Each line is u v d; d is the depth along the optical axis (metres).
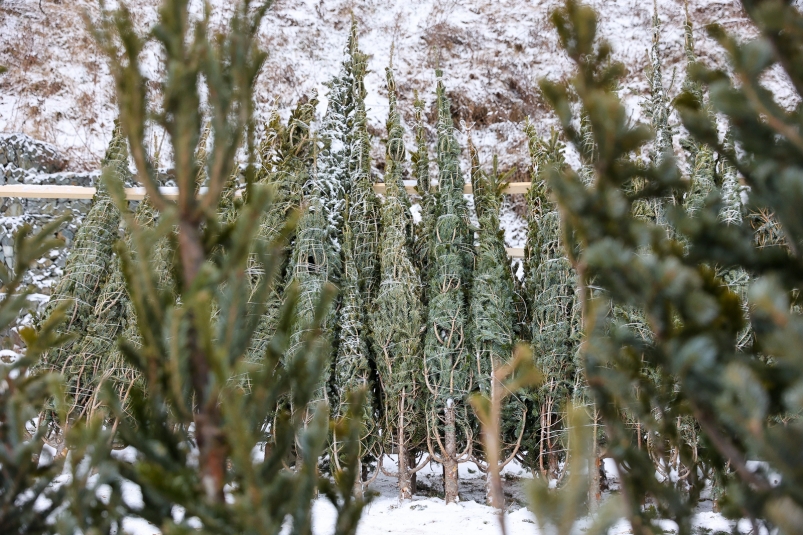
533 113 16.45
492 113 16.44
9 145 11.70
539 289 5.66
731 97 0.94
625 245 0.99
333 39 18.12
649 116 6.64
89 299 5.80
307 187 6.16
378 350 5.61
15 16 16.09
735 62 0.91
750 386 0.73
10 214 10.52
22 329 1.41
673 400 1.20
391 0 19.08
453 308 5.59
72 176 11.58
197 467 1.05
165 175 7.61
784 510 0.69
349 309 5.62
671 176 1.05
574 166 10.51
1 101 14.91
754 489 0.92
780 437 0.72
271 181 5.75
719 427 0.97
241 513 0.88
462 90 16.67
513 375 5.29
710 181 5.07
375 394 5.86
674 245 1.01
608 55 1.12
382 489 6.14
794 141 0.87
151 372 1.07
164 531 0.91
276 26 17.66
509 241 13.55
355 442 1.12
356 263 6.19
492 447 0.81
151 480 0.91
